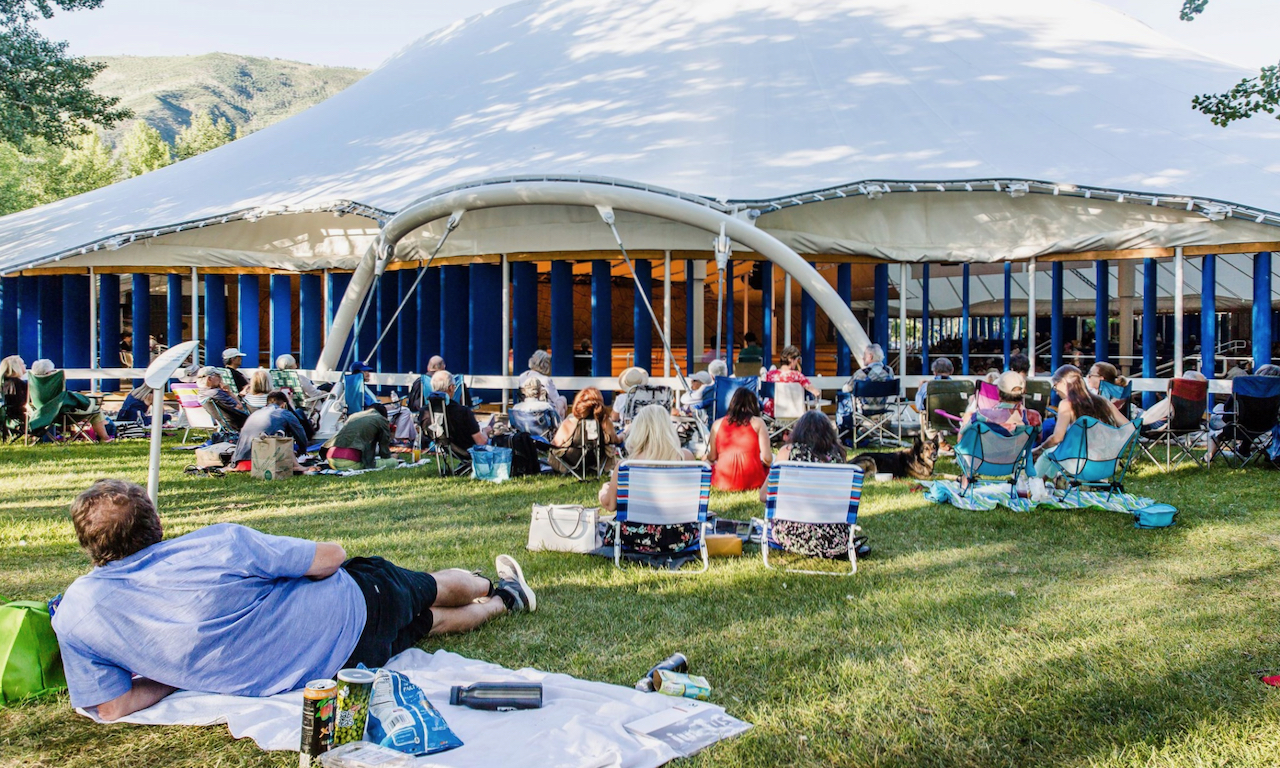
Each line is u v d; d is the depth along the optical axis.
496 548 5.91
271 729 3.15
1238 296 17.59
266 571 3.46
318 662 3.53
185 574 3.34
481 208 11.03
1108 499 7.01
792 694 3.58
